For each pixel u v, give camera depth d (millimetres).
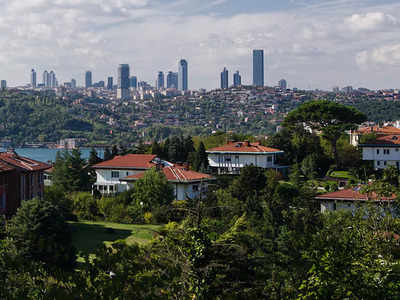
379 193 23312
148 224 50969
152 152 101312
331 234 15055
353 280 12695
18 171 52250
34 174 56406
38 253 27875
